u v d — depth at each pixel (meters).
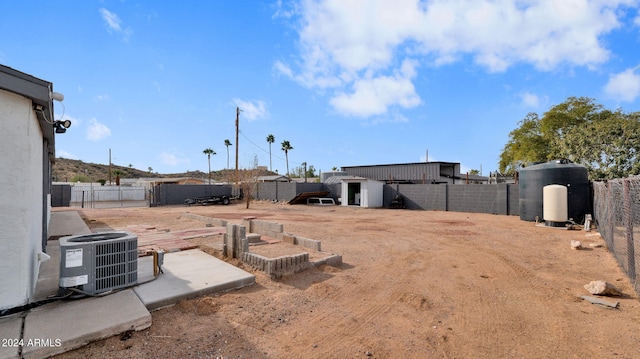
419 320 3.91
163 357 2.84
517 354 3.12
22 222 3.35
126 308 3.49
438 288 5.12
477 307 4.34
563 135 22.86
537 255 7.50
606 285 4.73
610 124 18.52
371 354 3.09
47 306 3.48
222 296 4.36
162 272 4.89
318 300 4.50
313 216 17.06
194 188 28.31
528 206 14.41
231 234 6.29
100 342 2.99
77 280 3.67
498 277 5.74
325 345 3.24
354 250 7.94
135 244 4.28
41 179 5.30
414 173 32.34
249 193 23.62
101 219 13.69
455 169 33.00
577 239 9.72
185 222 12.70
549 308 4.31
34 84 3.31
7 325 3.01
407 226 12.82
